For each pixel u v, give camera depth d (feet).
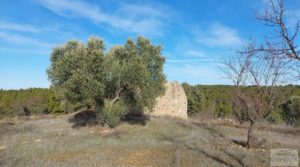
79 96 67.26
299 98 109.70
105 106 73.10
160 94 78.33
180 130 74.23
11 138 62.44
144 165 39.45
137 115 99.71
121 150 49.06
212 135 68.13
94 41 72.23
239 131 77.10
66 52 70.90
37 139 61.05
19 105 144.25
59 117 112.47
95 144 53.78
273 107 56.18
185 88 157.17
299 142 61.16
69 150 48.91
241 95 55.26
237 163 40.50
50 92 150.00
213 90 176.96
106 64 68.49
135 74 69.10
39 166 37.88
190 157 43.78
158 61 76.95
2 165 38.22
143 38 77.05
